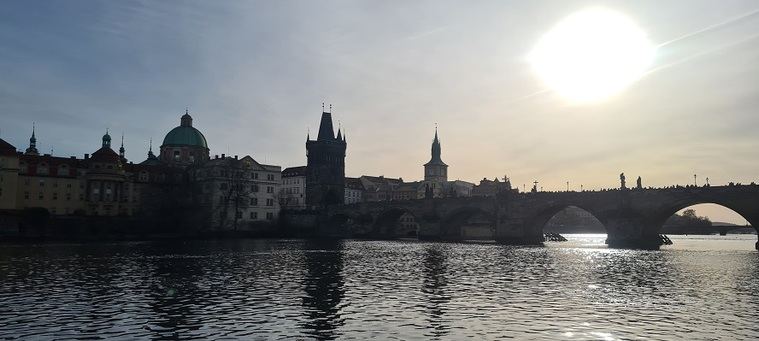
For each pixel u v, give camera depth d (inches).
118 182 7450.8
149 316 1422.2
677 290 1926.7
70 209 7155.5
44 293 1801.2
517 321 1379.2
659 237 5679.1
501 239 6353.3
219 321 1366.9
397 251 4325.8
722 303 1648.6
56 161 7199.8
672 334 1247.5
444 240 7081.7
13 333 1230.3
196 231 7583.7
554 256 3727.9
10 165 6382.9
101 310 1502.2
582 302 1660.9
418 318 1412.4
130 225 6993.1
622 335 1236.5
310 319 1396.4
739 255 3858.3
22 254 3604.8
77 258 3280.0
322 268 2719.0
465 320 1387.8
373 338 1202.6
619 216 5310.0
